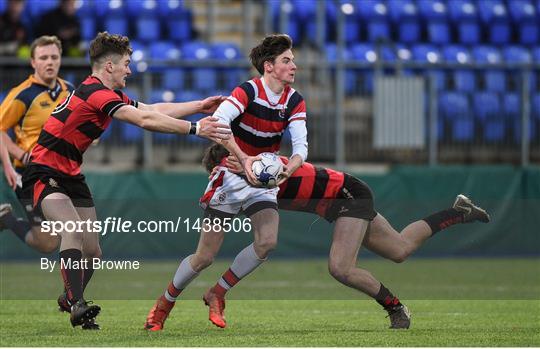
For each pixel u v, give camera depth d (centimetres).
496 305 3173
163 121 2192
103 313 2859
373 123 5094
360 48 5853
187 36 5984
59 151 2341
